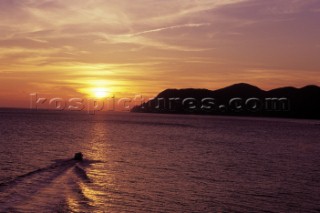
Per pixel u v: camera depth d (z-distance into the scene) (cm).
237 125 14312
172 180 2700
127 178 2677
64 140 5934
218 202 2095
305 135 9212
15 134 6869
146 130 9638
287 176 3045
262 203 2111
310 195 2348
